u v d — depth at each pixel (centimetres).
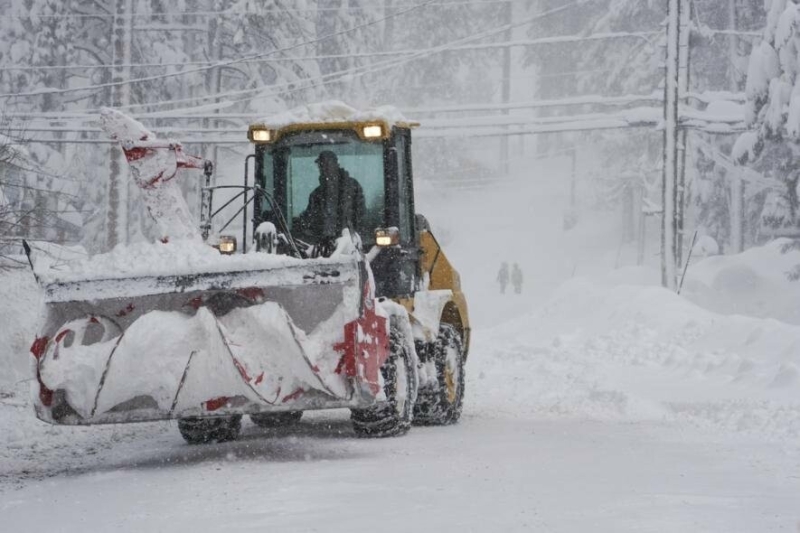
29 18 12362
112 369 2573
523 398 4309
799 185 9881
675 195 9300
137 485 2303
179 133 12131
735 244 12900
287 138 3316
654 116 9781
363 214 3278
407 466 2428
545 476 2241
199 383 2573
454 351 3566
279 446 2920
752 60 9031
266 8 11481
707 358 4691
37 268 2656
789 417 3161
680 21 10100
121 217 10600
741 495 1986
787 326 4878
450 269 3806
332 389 2555
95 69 12362
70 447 3155
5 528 1867
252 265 2589
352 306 2570
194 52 12519
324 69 12594
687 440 2903
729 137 13062
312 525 1756
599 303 7031
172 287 2606
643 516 1772
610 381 4591
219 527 1778
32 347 2627
